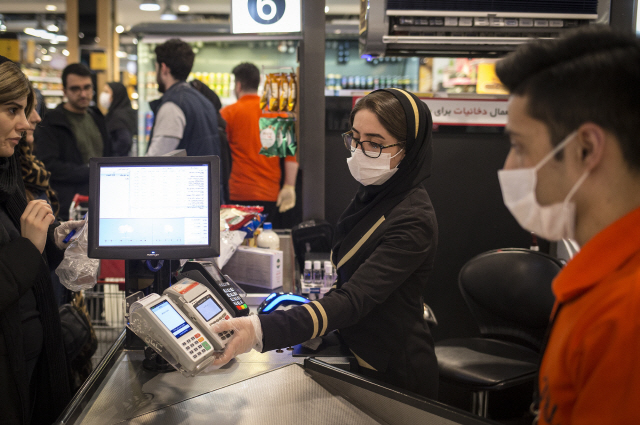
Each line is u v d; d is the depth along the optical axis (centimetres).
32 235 151
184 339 125
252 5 284
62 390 173
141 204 158
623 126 63
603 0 287
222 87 628
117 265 261
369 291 142
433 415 118
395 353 157
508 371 228
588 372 62
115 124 490
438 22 290
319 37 292
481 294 259
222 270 244
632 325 58
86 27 806
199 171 159
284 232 302
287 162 387
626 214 66
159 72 365
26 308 160
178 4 935
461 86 618
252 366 158
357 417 129
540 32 296
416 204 156
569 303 70
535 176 71
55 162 386
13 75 142
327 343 177
